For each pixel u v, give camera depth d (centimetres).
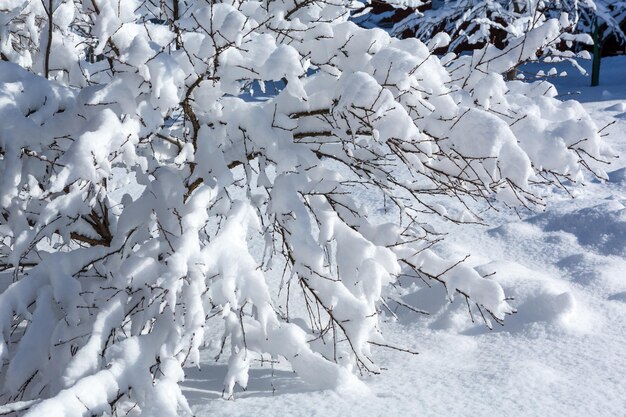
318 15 486
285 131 440
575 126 422
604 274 652
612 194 928
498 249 760
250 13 462
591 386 446
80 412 338
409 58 405
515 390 436
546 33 458
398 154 439
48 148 409
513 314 574
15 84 399
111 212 517
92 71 481
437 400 422
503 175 405
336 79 445
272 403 421
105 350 386
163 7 471
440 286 626
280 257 772
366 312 435
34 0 498
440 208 509
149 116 397
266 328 423
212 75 423
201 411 420
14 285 403
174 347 382
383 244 481
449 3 1658
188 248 389
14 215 407
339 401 417
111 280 412
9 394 411
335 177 480
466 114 409
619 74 2291
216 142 452
